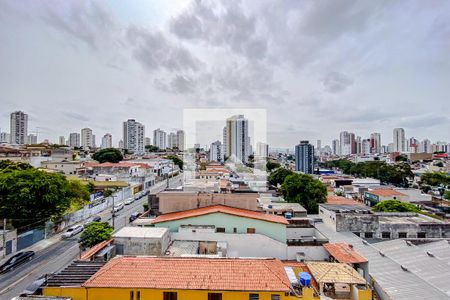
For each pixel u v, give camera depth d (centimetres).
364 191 6638
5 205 3288
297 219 3369
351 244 2702
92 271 1659
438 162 11881
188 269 1636
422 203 6128
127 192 6206
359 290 1825
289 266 2116
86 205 4734
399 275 2081
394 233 3088
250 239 2452
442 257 2388
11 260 2761
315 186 4881
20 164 5256
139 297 1490
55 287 1498
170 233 2466
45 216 3547
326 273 1953
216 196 3009
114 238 2194
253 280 1552
